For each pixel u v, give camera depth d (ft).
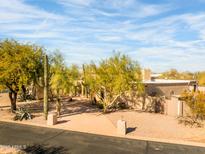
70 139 55.42
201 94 71.97
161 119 77.82
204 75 204.33
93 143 52.54
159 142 53.83
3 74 78.18
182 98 79.41
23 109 82.79
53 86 79.61
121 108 100.07
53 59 81.82
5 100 122.21
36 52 85.51
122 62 86.43
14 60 79.36
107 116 81.87
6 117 79.25
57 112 82.12
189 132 62.34
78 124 69.92
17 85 83.05
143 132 62.03
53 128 65.51
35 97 127.03
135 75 88.07
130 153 46.44
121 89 86.22
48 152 46.47
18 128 65.05
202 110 71.51
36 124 69.77
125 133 60.29
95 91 90.89
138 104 98.32
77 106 104.94
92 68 88.33
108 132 61.77
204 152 47.57
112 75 86.79
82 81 100.12
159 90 110.93
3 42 82.69
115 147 50.01
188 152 47.39
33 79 85.61
